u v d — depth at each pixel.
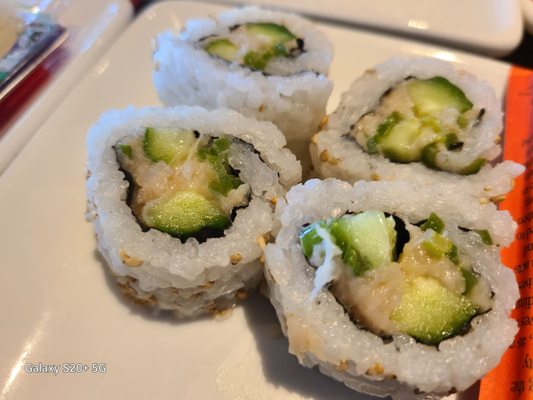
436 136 0.10
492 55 0.14
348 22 0.15
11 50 0.13
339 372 0.08
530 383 0.08
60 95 0.12
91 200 0.09
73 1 0.15
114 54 0.13
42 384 0.09
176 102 0.12
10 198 0.10
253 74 0.11
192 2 0.15
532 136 0.11
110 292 0.10
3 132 0.12
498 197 0.10
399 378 0.07
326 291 0.08
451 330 0.08
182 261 0.08
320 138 0.10
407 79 0.11
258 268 0.09
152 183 0.09
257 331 0.09
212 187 0.09
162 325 0.09
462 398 0.09
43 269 0.10
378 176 0.10
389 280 0.08
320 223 0.08
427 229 0.08
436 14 0.15
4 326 0.09
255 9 0.13
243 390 0.09
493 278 0.08
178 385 0.09
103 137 0.10
